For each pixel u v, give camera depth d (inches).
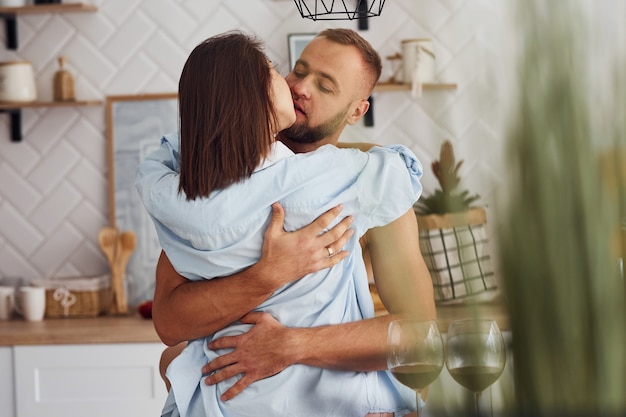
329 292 61.4
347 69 69.1
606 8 15.0
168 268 66.7
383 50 143.5
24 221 150.9
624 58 14.9
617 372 16.0
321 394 59.3
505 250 16.1
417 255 63.4
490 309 16.7
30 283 144.3
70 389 128.8
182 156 59.6
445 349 19.0
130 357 128.0
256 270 59.5
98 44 148.7
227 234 59.0
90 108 149.3
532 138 15.5
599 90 15.1
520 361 16.6
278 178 58.4
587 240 15.7
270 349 59.9
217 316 62.0
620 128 15.1
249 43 60.2
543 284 16.0
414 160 61.2
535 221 15.8
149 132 147.7
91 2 148.7
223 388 61.6
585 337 16.0
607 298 15.8
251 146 58.1
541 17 15.1
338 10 143.5
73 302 141.3
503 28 15.3
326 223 58.7
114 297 143.1
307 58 70.3
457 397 18.2
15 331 130.2
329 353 59.3
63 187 150.2
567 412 16.4
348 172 59.0
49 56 149.7
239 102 57.9
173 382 62.9
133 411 128.0
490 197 16.0
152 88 148.3
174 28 147.5
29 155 150.5
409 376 24.8
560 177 15.6
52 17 149.2
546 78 15.2
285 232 59.5
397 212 59.9
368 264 69.3
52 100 149.8
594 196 15.5
